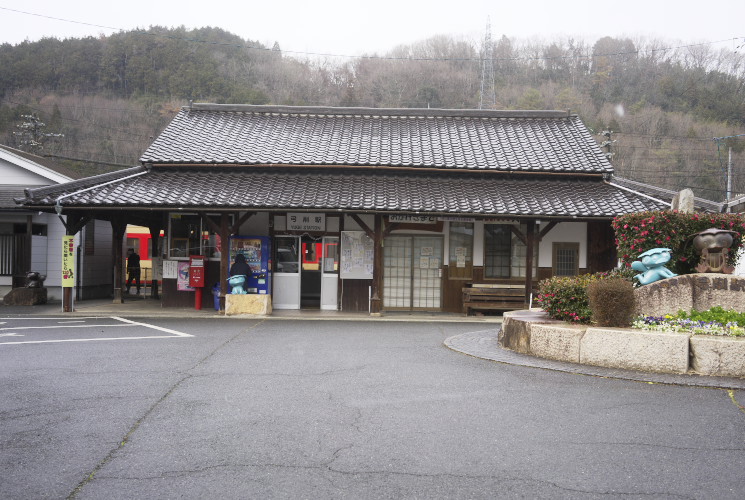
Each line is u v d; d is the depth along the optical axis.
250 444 4.15
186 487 3.40
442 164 14.86
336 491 3.36
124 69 42.28
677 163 32.94
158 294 19.05
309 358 7.62
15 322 11.52
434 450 4.07
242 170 15.01
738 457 3.97
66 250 13.41
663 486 3.48
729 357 6.32
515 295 14.00
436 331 10.94
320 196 13.34
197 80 41.59
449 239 14.77
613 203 13.61
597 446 4.17
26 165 16.44
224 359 7.47
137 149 36.59
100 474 3.59
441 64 47.72
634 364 6.72
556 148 16.06
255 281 13.62
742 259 15.81
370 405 5.22
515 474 3.64
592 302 7.54
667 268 8.43
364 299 14.57
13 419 4.71
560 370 6.78
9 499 3.22
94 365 6.97
